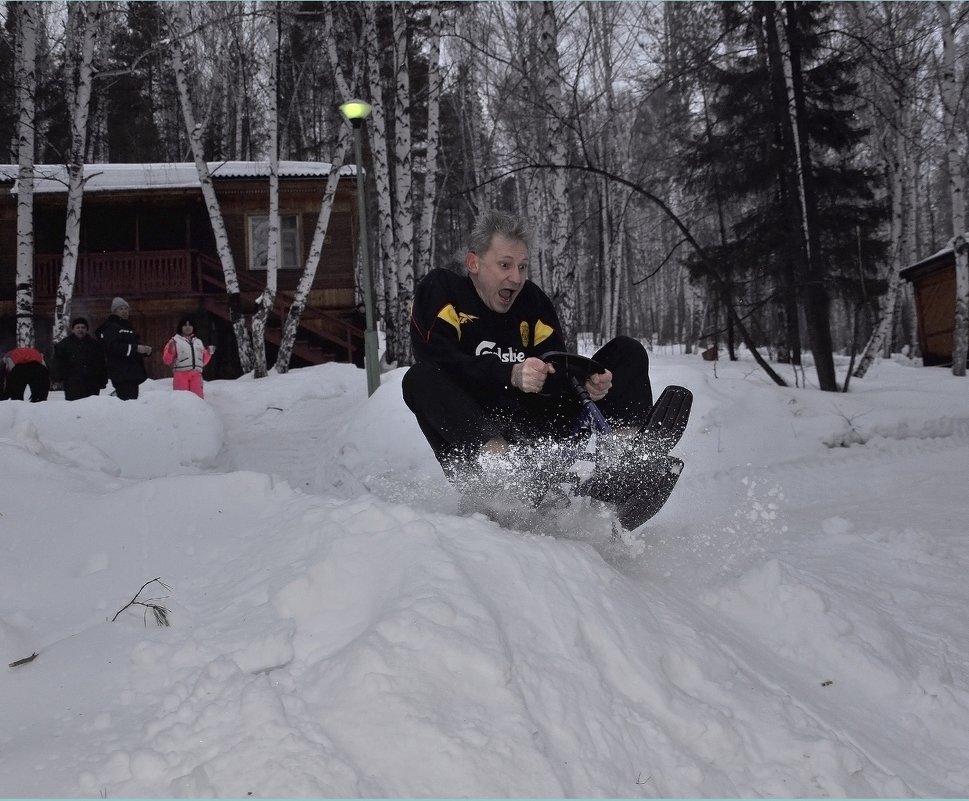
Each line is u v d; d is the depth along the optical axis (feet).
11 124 68.13
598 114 67.46
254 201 67.05
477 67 61.98
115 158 96.53
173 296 64.54
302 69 71.05
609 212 73.00
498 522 10.34
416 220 90.12
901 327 110.01
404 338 52.70
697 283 59.82
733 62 56.08
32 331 46.85
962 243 50.44
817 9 49.85
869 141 71.36
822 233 57.67
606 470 9.77
